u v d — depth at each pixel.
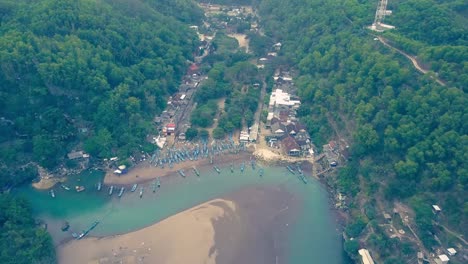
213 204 158.38
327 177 172.12
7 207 142.00
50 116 177.00
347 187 162.75
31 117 178.62
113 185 167.88
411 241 136.88
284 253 138.75
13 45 178.00
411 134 151.62
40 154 169.00
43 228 143.38
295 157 184.00
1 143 174.12
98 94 190.00
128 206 158.00
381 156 161.12
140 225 149.00
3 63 171.75
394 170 153.38
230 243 140.88
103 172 173.88
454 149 141.38
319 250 140.75
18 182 166.25
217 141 193.12
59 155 174.38
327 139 188.50
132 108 192.12
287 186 169.25
